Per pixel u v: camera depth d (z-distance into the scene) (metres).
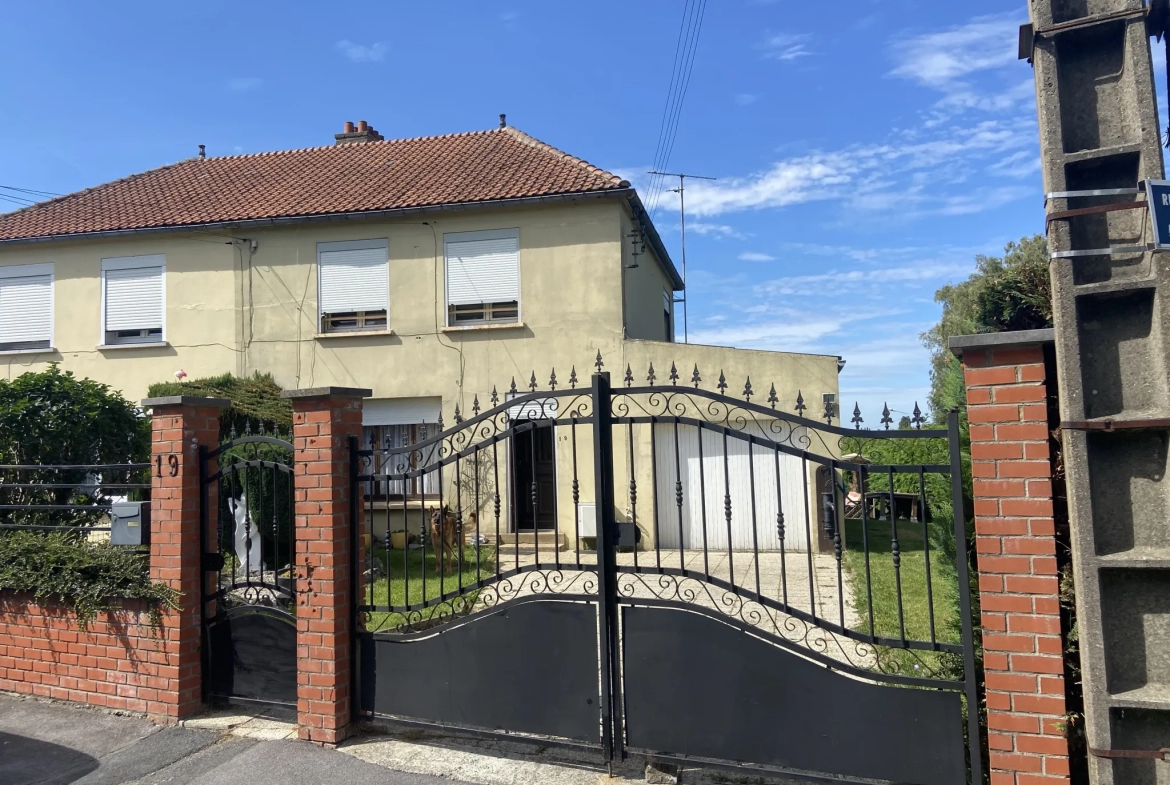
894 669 4.71
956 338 3.43
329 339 13.74
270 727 4.86
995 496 3.37
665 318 18.67
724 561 10.49
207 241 14.25
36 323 14.91
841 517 11.16
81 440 7.30
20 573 5.58
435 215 13.51
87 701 5.37
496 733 4.35
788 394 11.52
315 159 16.83
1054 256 3.20
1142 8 3.14
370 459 4.88
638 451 12.12
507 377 13.10
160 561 5.17
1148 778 2.99
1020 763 3.28
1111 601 3.11
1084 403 3.14
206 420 5.36
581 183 13.14
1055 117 3.24
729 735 3.88
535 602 4.31
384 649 4.68
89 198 16.39
